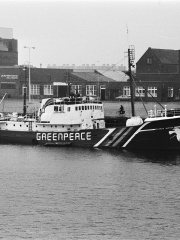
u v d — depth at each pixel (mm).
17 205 177250
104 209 173875
